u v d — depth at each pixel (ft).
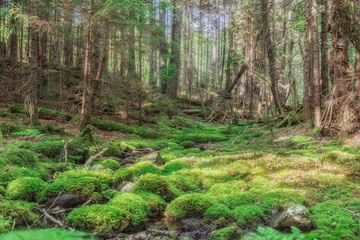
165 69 52.75
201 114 66.23
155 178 14.21
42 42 43.93
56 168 17.20
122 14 26.20
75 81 48.52
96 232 9.68
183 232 10.37
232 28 60.29
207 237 9.91
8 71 44.09
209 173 17.56
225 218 11.00
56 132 27.68
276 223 10.33
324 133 25.57
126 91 44.62
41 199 11.79
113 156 23.53
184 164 20.06
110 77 41.52
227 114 64.28
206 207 11.78
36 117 28.04
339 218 9.70
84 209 10.59
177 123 52.90
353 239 8.04
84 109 28.02
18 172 14.35
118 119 45.32
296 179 15.26
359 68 23.21
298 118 36.76
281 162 18.84
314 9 26.25
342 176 15.12
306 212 10.28
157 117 54.70
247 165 18.93
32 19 24.62
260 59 54.54
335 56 25.22
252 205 11.82
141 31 30.78
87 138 23.81
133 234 10.16
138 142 31.40
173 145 32.14
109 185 15.15
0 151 15.61
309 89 33.55
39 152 19.24
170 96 59.16
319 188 13.78
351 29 15.52
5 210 9.42
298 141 25.16
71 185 12.15
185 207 11.63
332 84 26.11
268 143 29.81
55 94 42.80
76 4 25.44
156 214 12.10
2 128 23.81
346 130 24.13
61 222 10.21
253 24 49.29
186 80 94.89
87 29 26.30
